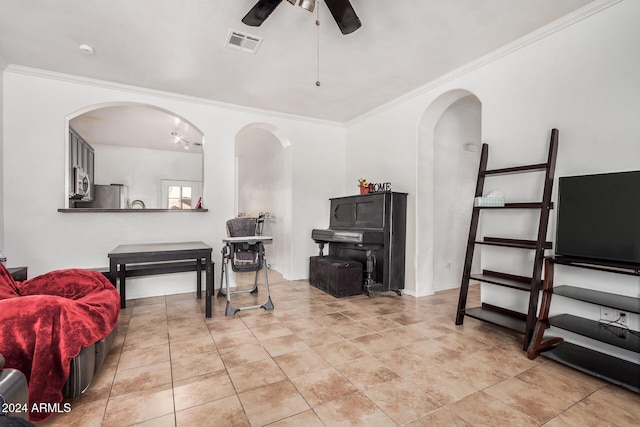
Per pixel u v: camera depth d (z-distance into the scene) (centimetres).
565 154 236
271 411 160
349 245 448
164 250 296
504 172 266
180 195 711
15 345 148
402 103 400
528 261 259
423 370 202
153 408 163
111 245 366
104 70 324
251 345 240
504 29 251
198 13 230
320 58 298
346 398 172
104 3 219
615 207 195
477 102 421
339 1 183
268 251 597
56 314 158
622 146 207
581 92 228
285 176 500
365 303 354
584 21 227
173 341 247
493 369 204
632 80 204
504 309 274
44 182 332
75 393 164
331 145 509
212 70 323
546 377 194
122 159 661
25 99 323
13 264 320
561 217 221
